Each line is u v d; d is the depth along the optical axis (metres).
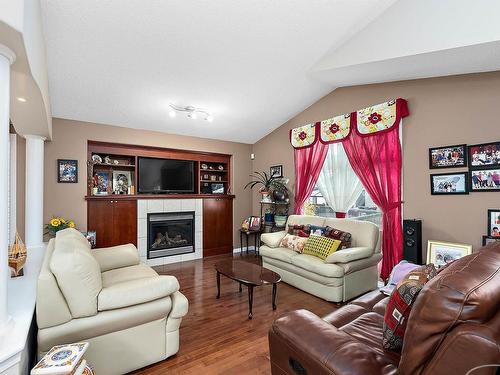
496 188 2.55
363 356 1.00
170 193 4.91
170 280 1.93
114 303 1.70
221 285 3.58
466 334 0.73
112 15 2.30
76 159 3.98
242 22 2.50
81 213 3.99
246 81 3.51
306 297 3.19
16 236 2.21
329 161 4.18
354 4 2.40
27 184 3.26
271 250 3.83
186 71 3.17
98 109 3.78
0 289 1.37
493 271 0.90
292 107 4.45
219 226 5.39
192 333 2.37
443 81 2.93
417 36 2.27
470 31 1.97
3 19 1.16
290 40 2.81
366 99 3.69
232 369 1.90
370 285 3.30
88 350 1.67
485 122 2.63
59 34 2.43
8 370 1.24
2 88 1.36
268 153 5.40
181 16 2.38
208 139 5.25
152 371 1.87
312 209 4.47
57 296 1.56
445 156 2.89
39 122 2.78
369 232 3.28
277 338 1.26
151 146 4.64
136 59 2.88
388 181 3.36
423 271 1.35
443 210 2.92
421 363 0.83
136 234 4.43
